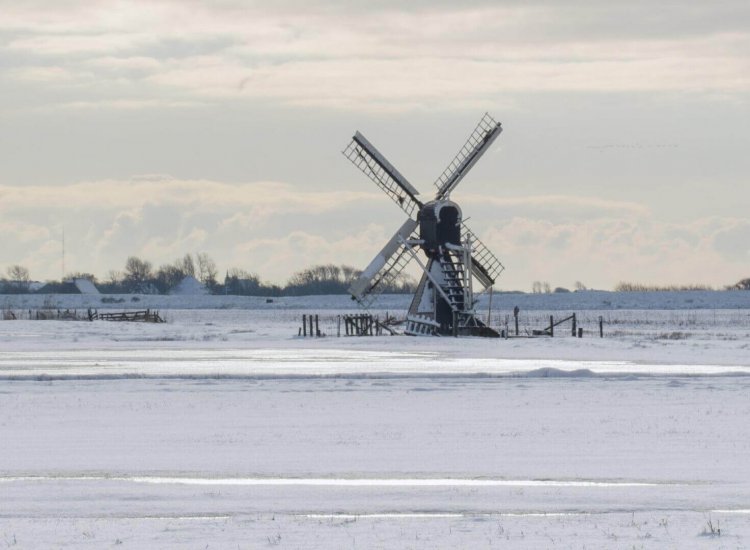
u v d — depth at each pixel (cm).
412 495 4762
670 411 7881
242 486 4988
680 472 5322
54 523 4197
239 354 15088
